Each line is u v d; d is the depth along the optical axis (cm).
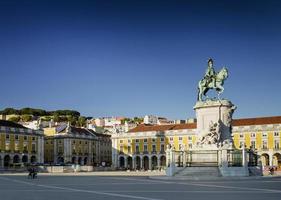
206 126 3088
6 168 5741
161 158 7825
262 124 7019
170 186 2017
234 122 7350
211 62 3228
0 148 7050
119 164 8275
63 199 1423
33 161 7706
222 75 3155
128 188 1914
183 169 2914
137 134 8125
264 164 6988
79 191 1777
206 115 3100
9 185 2286
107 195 1555
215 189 1800
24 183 2498
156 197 1455
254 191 1686
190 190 1753
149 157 7925
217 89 3164
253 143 7031
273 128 6875
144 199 1391
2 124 7288
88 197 1486
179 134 7662
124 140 8275
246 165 2855
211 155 2936
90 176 3703
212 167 2858
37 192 1747
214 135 3003
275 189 1788
